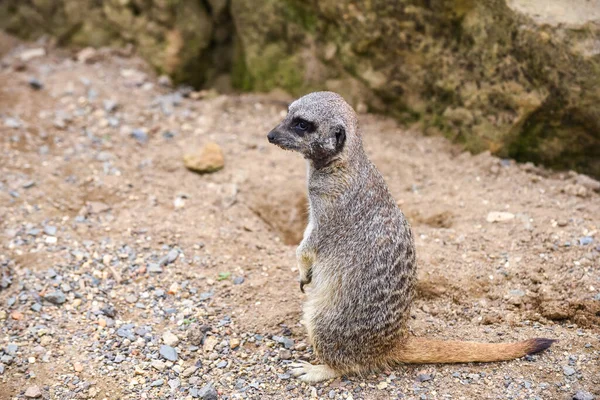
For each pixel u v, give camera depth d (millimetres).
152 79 2145
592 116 1811
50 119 2004
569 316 1660
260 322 1671
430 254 1742
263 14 2055
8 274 1728
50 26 2221
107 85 2100
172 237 1796
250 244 1796
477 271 1718
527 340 1585
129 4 2131
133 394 1585
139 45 2158
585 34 1778
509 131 1885
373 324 1575
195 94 2129
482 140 1917
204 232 1810
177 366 1617
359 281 1576
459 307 1690
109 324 1669
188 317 1681
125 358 1627
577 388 1556
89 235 1798
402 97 1993
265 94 2111
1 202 1838
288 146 1591
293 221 1881
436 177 1902
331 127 1575
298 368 1605
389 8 1914
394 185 1893
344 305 1579
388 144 1972
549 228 1763
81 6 2182
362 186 1589
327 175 1592
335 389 1581
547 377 1571
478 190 1862
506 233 1766
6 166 1901
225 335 1656
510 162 1901
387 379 1589
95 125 2004
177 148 1973
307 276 1631
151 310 1692
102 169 1917
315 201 1602
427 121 1984
